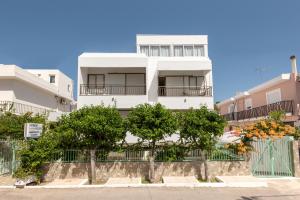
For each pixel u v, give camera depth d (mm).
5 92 20484
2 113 16484
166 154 13414
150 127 12289
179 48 24922
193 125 12555
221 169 13344
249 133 13445
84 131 12258
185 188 11109
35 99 24750
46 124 14500
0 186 11320
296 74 22328
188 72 21906
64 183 12023
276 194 10148
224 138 15906
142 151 13445
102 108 12875
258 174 13375
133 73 22125
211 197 9719
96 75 22031
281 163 13234
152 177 12648
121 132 12539
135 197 9734
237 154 13547
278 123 14438
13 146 13727
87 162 13258
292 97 22531
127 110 20422
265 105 25516
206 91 21172
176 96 20156
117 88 21859
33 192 10547
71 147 13383
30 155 11930
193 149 13422
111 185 11453
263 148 13477
